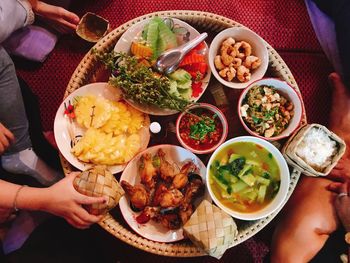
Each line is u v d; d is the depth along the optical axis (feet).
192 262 3.35
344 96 3.10
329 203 2.75
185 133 2.59
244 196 2.55
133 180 2.62
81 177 2.36
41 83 3.53
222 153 2.55
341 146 2.48
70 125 2.64
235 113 2.68
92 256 2.89
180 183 2.52
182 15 2.70
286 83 2.55
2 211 2.54
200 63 2.60
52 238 2.79
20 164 2.99
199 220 2.37
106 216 2.56
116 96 2.67
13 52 3.39
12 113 2.81
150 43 2.58
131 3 3.58
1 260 2.83
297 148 2.49
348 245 2.64
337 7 2.99
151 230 2.58
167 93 2.46
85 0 3.57
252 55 2.67
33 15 3.09
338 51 3.17
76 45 3.54
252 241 3.34
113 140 2.60
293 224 2.72
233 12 3.60
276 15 3.60
